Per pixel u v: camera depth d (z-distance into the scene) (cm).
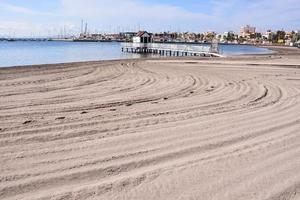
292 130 714
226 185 428
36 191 400
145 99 1098
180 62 3125
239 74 2011
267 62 3088
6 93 1174
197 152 559
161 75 1912
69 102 1019
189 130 695
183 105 986
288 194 408
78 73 1956
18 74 1798
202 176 455
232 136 659
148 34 7338
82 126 711
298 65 2703
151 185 423
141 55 6091
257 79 1736
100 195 393
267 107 971
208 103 1027
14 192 397
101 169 473
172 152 554
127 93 1236
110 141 605
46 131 664
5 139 604
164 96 1170
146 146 582
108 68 2319
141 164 497
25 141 596
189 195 398
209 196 397
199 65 2773
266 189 420
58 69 2139
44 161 498
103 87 1398
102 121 759
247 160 522
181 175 457
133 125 728
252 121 790
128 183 428
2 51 5844
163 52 6850
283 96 1179
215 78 1777
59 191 401
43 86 1392
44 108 909
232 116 841
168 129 698
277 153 558
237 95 1201
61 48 8194
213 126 733
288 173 472
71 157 518
